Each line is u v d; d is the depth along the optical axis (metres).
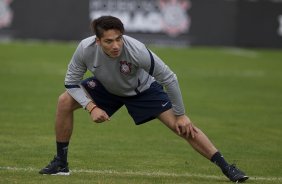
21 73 62.00
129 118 39.94
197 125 38.56
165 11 88.75
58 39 88.75
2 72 62.31
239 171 23.55
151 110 23.56
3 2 87.75
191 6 89.56
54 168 24.33
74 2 88.12
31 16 88.19
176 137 34.44
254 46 91.88
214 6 90.31
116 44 21.69
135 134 35.03
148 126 37.47
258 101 49.81
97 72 22.97
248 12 91.12
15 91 50.81
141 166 27.23
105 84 23.34
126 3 87.75
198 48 90.06
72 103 23.64
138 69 22.86
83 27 88.31
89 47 22.58
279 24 91.38
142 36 88.69
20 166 26.38
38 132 34.56
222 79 63.47
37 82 56.41
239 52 88.69
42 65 68.12
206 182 23.67
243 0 90.69
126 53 22.28
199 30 90.19
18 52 78.25
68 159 28.25
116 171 25.89
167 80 22.45
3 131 34.59
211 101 48.94
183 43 89.81
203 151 23.50
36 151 29.66
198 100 49.25
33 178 23.70
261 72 69.94
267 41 91.88
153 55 22.38
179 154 30.14
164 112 23.48
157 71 22.38
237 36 91.19
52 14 88.31
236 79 63.78
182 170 26.64
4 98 47.06
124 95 23.61
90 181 23.30
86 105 23.05
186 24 89.69
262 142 33.94
